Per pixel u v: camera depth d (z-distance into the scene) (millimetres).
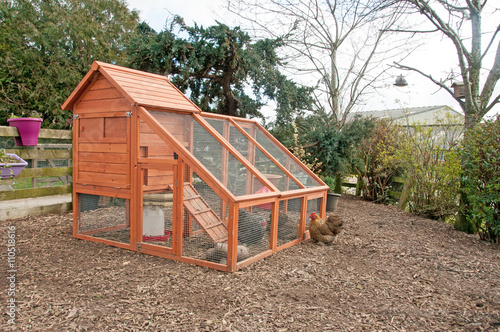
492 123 6117
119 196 5004
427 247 5691
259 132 7297
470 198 6332
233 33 8781
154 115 4855
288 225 5566
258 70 9352
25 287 3611
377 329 2998
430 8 7957
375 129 10406
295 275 4230
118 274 4035
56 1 19953
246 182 5121
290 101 10234
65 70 16562
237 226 4234
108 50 18984
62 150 7383
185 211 4887
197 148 5254
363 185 11086
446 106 8961
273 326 2977
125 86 4863
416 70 8703
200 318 3066
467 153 6410
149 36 9352
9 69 16125
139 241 4844
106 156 5117
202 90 10469
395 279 4266
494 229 6016
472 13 7887
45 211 7086
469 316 3295
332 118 11047
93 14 21078
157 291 3594
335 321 3115
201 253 4711
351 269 4559
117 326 2896
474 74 8039
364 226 7113
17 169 6324
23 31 17516
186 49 8656
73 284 3729
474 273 4562
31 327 2840
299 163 6820
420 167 8352
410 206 8742
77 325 2893
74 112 5461
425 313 3342
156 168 4637
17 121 6582
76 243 5219
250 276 4109
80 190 5410
